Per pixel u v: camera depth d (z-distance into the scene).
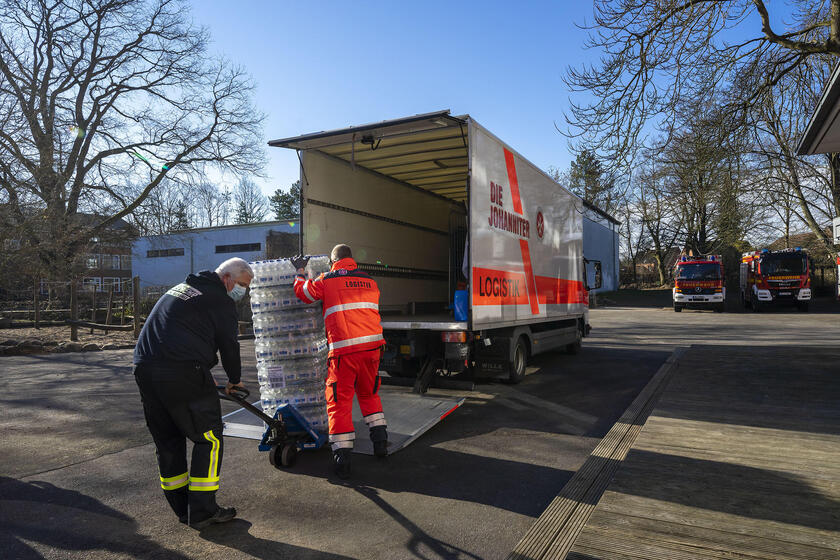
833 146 9.67
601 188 10.78
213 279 3.41
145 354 3.15
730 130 10.72
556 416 6.01
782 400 6.12
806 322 18.77
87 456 4.66
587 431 5.41
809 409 5.70
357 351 4.20
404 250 9.34
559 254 9.48
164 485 3.28
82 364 10.22
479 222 6.32
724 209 13.46
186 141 24.20
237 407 6.57
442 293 10.70
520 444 4.98
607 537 2.88
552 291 9.02
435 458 4.58
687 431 4.93
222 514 3.29
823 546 2.73
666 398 6.30
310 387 4.54
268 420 4.11
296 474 4.21
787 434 4.80
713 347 10.84
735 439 4.66
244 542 3.06
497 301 6.81
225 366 3.46
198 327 3.23
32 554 2.91
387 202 8.84
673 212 31.59
